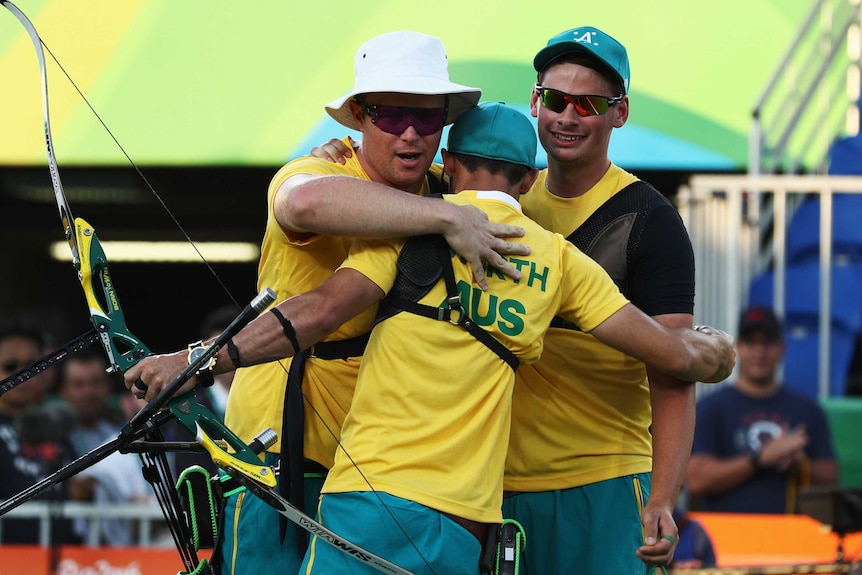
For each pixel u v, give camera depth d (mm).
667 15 24531
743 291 23328
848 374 25219
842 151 24781
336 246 10938
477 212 10023
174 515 10969
